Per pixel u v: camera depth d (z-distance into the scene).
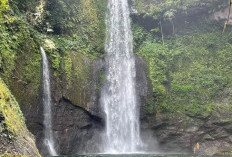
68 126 13.36
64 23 15.87
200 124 13.96
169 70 16.25
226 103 13.93
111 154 13.46
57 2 15.53
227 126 13.31
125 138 15.11
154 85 15.23
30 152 6.57
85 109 14.02
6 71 10.50
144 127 14.95
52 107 12.77
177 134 14.31
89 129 14.41
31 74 11.88
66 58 14.10
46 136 12.39
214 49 16.81
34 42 12.64
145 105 15.09
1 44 10.56
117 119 15.38
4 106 7.06
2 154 5.62
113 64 16.61
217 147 13.27
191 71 15.95
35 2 14.76
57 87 13.10
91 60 15.52
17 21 12.02
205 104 14.30
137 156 12.38
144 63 16.25
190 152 14.02
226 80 14.73
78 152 13.68
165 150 14.54
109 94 15.46
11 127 6.41
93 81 14.98
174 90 15.16
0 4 7.82
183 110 14.50
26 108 11.45
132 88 15.87
